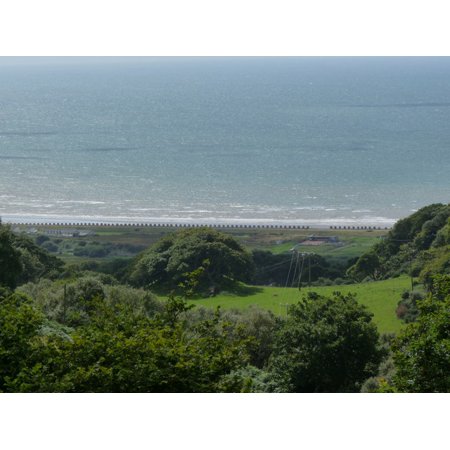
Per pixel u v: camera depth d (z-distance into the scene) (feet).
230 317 126.41
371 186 456.04
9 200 418.92
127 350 54.13
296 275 227.40
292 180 493.77
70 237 298.76
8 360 56.90
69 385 51.44
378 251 240.53
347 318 106.63
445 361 61.00
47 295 130.00
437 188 443.73
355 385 104.53
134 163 609.83
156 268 208.23
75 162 615.98
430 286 167.84
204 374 54.60
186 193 447.01
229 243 215.92
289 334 106.32
